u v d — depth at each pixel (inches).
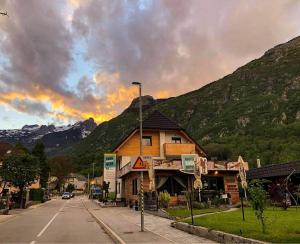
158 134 1614.2
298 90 5339.6
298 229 468.8
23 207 1421.0
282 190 1034.7
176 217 813.9
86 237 557.3
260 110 5177.2
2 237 555.2
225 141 4092.0
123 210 1225.4
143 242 478.9
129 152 1578.5
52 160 4217.5
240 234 442.0
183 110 7682.1
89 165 6146.7
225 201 1155.9
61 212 1201.4
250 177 1445.6
